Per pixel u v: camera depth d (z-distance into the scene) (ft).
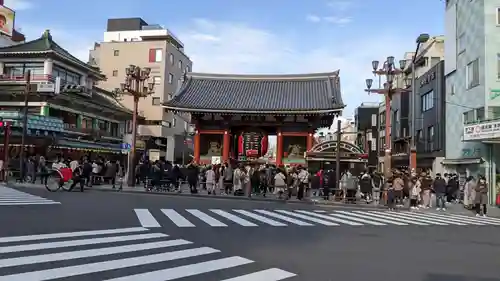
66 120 135.64
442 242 36.47
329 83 113.39
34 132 109.60
